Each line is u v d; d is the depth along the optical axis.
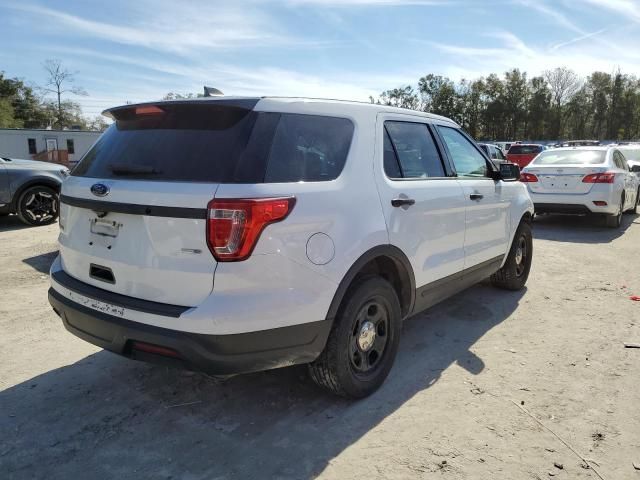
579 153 10.13
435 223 3.75
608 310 5.04
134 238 2.67
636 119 81.50
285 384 3.48
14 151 36.56
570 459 2.68
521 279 5.65
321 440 2.84
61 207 3.24
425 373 3.66
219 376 2.67
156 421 3.03
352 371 3.16
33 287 5.56
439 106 73.88
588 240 8.78
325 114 3.06
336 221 2.87
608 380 3.56
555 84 80.25
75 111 78.81
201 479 2.52
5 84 74.75
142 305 2.62
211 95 2.98
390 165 3.45
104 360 3.83
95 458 2.68
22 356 3.88
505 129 78.25
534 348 4.11
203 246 2.47
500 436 2.88
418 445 2.80
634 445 2.80
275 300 2.59
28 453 2.71
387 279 3.58
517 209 5.23
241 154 2.58
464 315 4.89
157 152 2.78
